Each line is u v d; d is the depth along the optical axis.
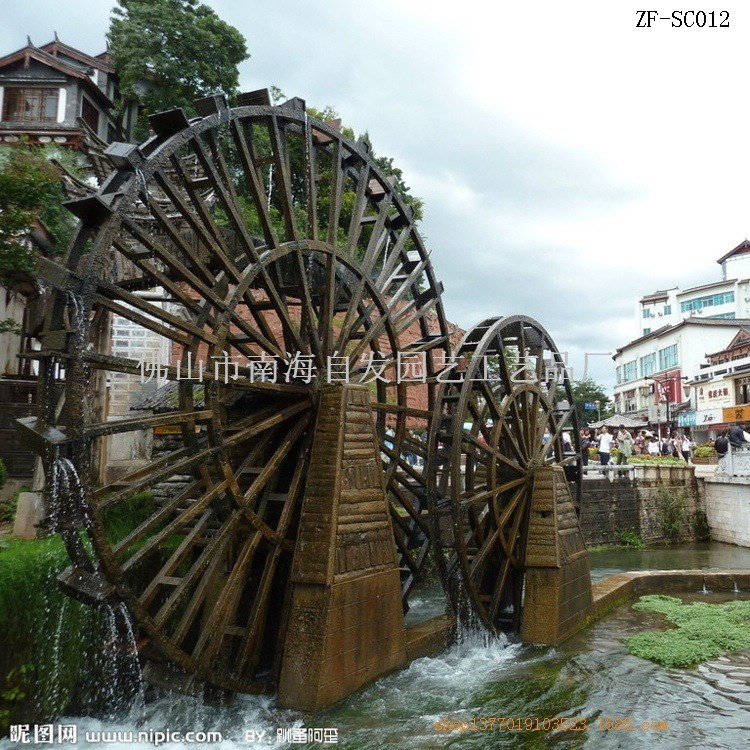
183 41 22.45
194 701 6.70
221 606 6.61
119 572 5.70
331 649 6.60
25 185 10.23
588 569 10.60
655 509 22.22
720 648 9.02
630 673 8.02
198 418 6.45
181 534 8.16
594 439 32.84
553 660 8.54
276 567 7.70
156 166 6.32
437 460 9.88
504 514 9.66
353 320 9.90
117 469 10.23
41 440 5.31
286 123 8.26
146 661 6.39
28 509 7.09
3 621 5.51
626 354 58.22
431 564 13.95
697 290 52.81
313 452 7.30
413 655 8.11
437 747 5.95
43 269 5.39
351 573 7.00
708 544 22.11
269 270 8.17
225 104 7.26
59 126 21.41
